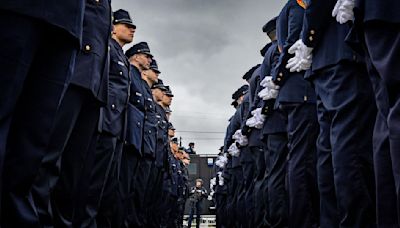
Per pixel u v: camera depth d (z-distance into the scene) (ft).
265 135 12.53
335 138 7.11
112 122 9.88
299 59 8.58
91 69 7.52
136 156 12.77
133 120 12.76
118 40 12.59
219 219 31.76
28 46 4.66
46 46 5.14
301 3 10.05
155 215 19.30
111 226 11.91
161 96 20.35
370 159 6.82
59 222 7.73
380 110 5.71
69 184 7.72
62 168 7.68
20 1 4.63
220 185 30.63
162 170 19.85
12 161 4.87
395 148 4.99
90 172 8.68
